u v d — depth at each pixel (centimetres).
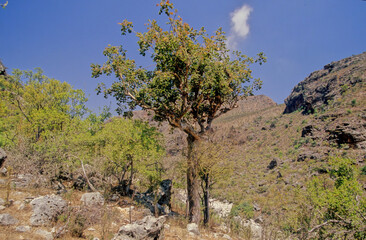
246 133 12319
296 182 4447
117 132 1418
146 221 686
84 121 1773
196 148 1586
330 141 5988
